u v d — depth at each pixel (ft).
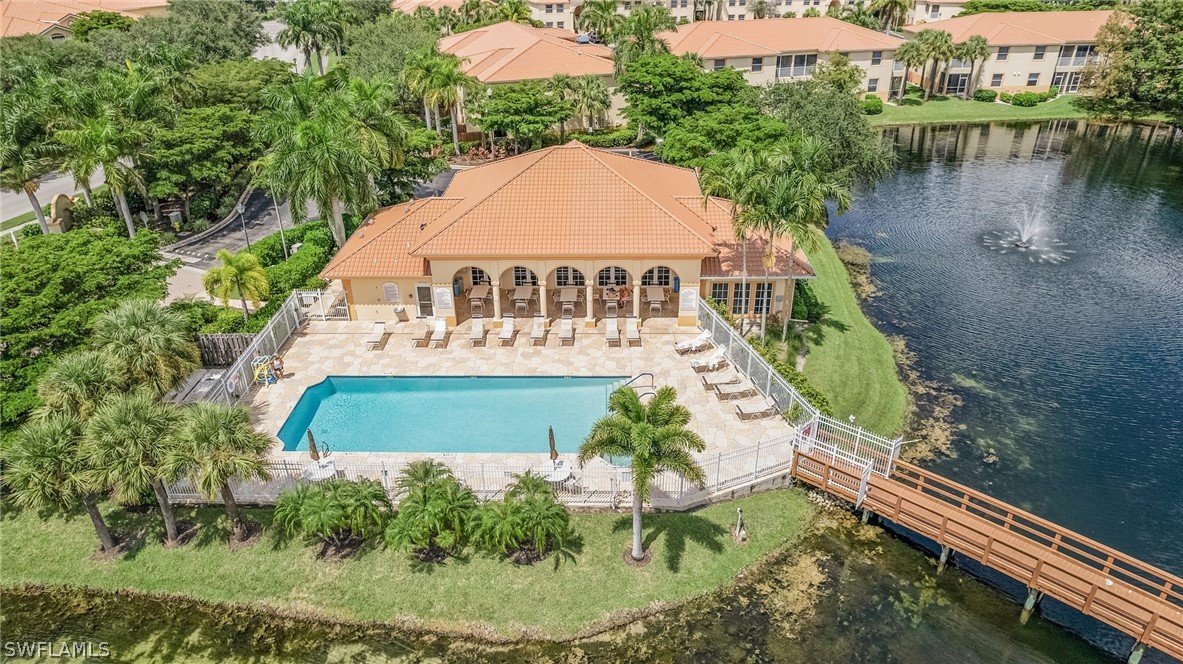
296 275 131.85
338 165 125.90
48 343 95.61
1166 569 80.33
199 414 75.82
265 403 101.14
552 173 119.96
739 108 161.68
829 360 116.37
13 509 87.35
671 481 85.97
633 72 186.60
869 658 70.28
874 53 284.41
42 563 80.84
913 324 132.67
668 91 180.55
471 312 123.13
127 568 79.66
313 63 368.68
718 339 110.42
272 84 217.15
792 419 92.22
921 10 399.44
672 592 75.97
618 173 119.75
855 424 102.94
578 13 383.86
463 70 240.32
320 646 71.51
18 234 157.89
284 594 76.18
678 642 71.61
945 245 167.73
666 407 70.59
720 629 73.00
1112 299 140.56
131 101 165.78
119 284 105.09
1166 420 105.19
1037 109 288.30
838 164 153.58
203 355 111.04
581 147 123.54
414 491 77.46
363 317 121.70
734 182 103.14
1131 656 68.64
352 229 157.69
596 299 126.41
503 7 319.27
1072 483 93.66
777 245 119.65
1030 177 214.48
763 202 100.78
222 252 116.26
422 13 342.85
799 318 127.34
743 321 120.88
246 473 74.54
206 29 277.64
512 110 201.77
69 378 82.58
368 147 138.41
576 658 70.13
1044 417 106.42
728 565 79.15
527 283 127.65
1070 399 110.32
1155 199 193.77
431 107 212.23
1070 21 299.38
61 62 229.86
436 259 112.78
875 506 81.97
